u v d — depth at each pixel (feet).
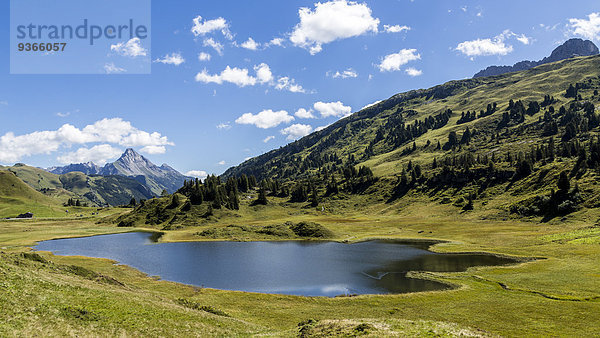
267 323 148.36
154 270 275.80
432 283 220.84
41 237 478.18
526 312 147.95
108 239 470.39
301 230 487.20
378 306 171.63
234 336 114.62
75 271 177.06
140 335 99.60
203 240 453.99
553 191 456.45
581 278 196.03
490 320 140.97
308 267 281.74
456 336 92.94
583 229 342.64
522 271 229.45
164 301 153.89
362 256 325.83
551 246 296.30
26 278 118.42
